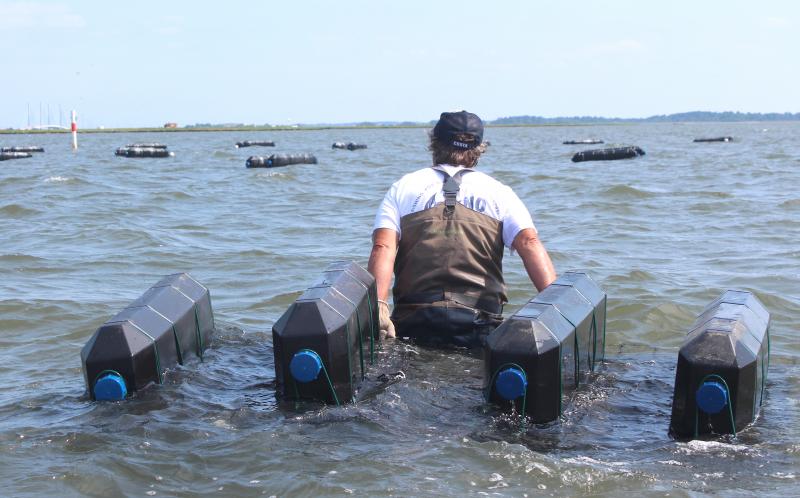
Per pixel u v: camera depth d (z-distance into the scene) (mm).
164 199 16656
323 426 3869
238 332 5621
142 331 4223
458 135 4969
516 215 4914
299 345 3969
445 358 4723
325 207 15250
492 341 3938
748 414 3809
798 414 4133
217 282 8391
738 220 12617
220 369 4727
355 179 22562
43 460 3568
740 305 4277
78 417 3982
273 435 3760
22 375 5066
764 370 4160
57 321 6504
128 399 4117
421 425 3916
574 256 9594
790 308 6883
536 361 3844
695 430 3770
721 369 3686
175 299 4684
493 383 3908
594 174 23281
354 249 10328
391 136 99062
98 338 4137
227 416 3979
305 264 9328
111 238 11164
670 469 3467
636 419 4082
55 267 9172
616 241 10898
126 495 3270
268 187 19812
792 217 12734
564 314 4160
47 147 53094
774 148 42406
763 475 3418
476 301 4887
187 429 3818
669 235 11352
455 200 4898
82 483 3354
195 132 143500
